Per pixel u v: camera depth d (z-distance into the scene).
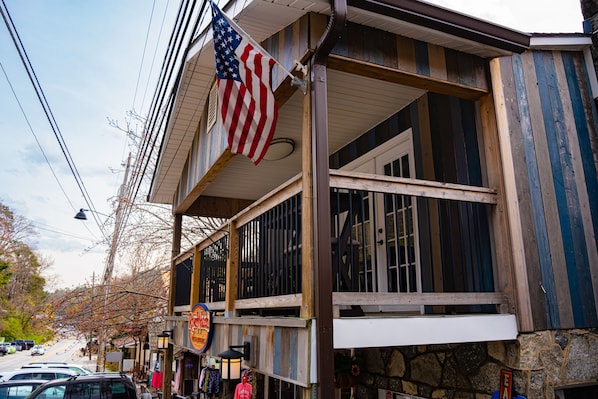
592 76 4.26
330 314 2.65
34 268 46.72
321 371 2.55
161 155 6.93
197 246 5.81
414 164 4.86
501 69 3.81
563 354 3.41
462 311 4.03
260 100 3.24
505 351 3.38
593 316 3.61
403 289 4.82
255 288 3.90
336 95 4.82
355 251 3.85
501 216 3.52
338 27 2.87
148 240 12.70
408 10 3.11
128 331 14.95
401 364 4.53
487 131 3.73
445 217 4.29
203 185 6.11
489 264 3.70
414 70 3.44
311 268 2.76
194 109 6.12
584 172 3.96
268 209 3.60
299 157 6.18
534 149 3.74
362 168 5.80
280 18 3.48
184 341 5.92
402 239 4.91
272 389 7.30
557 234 3.64
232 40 3.28
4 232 38.19
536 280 3.43
